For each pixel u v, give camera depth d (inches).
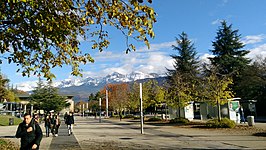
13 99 2977.4
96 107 3612.2
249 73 1863.9
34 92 2898.6
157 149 497.0
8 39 321.7
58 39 296.4
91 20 291.6
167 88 1517.0
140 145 556.4
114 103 2564.0
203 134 770.8
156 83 1729.8
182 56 2534.5
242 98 1845.5
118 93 2748.5
